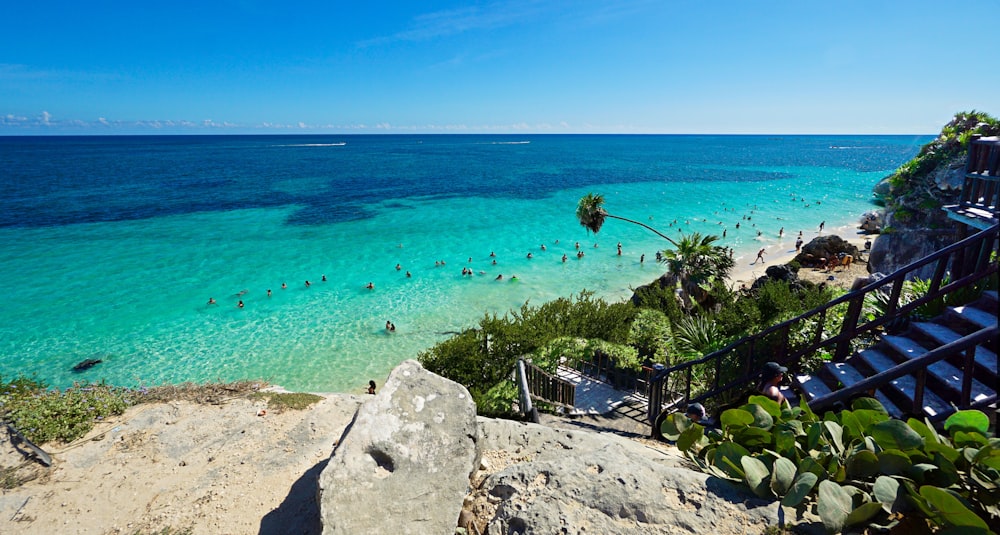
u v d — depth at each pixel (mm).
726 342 12227
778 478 3703
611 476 4250
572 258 40812
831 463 3688
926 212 19547
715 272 24484
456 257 40969
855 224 53625
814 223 54719
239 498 6996
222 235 48156
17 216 55531
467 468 4289
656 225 53562
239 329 26469
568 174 110375
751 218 57469
